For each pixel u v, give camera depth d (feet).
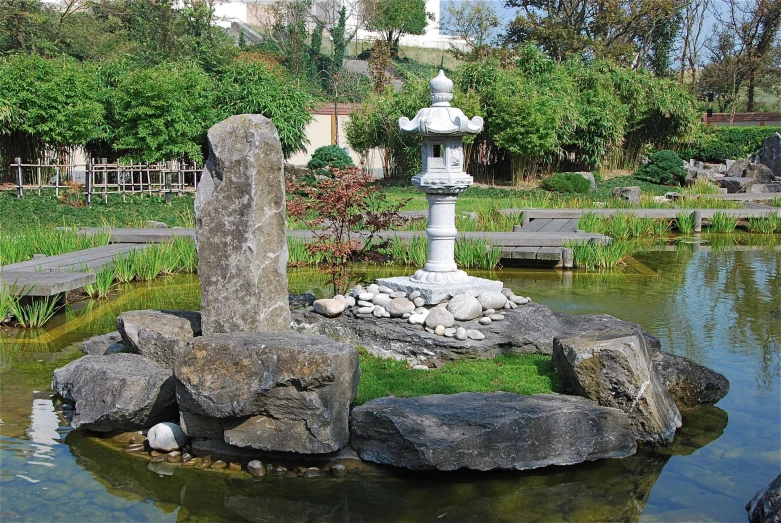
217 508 13.92
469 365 19.12
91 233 42.09
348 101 119.34
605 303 30.07
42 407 18.66
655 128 90.17
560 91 80.79
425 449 14.51
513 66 89.30
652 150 89.81
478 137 78.18
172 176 63.93
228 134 17.85
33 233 39.11
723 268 38.88
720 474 15.15
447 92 22.39
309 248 25.49
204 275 17.87
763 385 20.34
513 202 62.44
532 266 39.47
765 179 81.97
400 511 13.75
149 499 14.23
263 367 14.90
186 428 15.85
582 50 114.21
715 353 23.22
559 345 17.48
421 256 37.63
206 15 108.06
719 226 53.21
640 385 16.28
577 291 32.60
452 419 15.08
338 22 145.38
